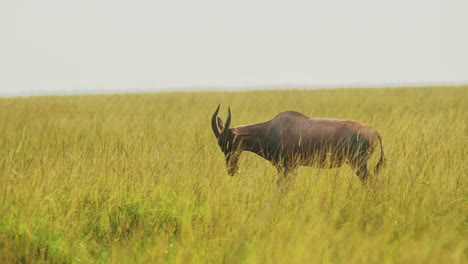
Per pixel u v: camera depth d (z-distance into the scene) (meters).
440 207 31.77
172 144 47.75
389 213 30.55
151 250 27.94
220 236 28.86
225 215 30.31
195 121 69.69
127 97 139.00
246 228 28.62
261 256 25.42
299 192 33.31
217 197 32.16
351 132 38.00
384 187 33.84
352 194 33.28
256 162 39.75
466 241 27.59
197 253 26.80
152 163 37.88
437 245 25.84
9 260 26.94
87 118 81.00
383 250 26.09
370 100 102.88
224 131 41.00
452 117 56.94
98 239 30.16
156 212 31.48
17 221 29.30
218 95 142.00
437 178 34.53
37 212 30.50
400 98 108.12
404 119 54.19
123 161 37.62
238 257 25.89
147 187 33.72
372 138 37.81
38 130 62.97
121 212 31.45
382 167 37.31
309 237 26.44
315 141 38.91
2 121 72.62
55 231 28.78
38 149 47.34
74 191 33.06
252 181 34.66
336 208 31.45
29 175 35.00
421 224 29.81
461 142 42.06
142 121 71.50
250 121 65.56
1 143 51.50
